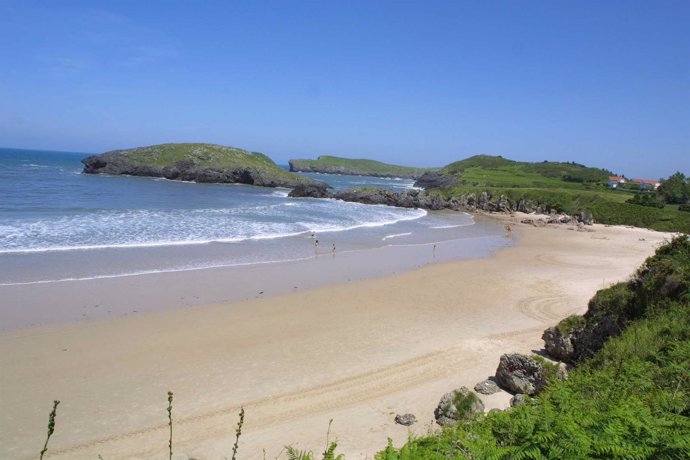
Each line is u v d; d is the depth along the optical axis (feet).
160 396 43.32
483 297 79.87
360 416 40.09
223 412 40.83
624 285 45.24
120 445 35.96
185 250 102.01
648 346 33.45
